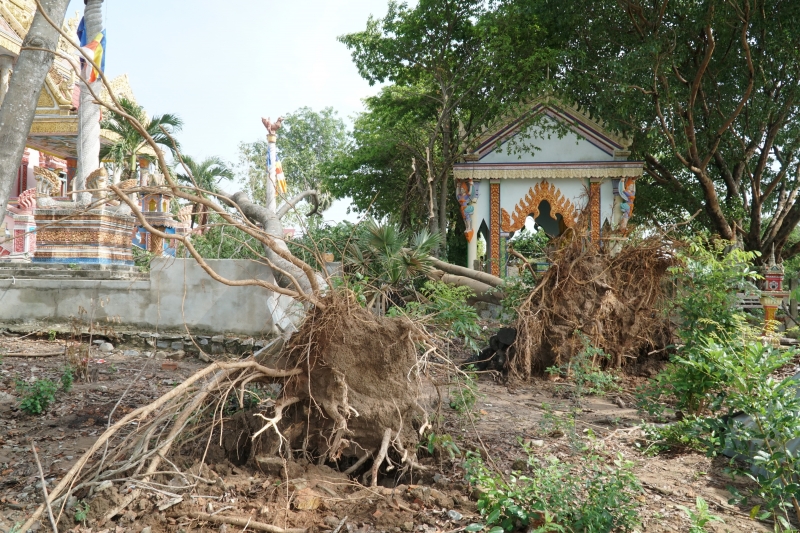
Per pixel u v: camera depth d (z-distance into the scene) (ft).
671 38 54.70
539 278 35.81
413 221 73.20
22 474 16.89
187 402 17.57
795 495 14.38
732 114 54.85
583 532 13.34
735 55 57.06
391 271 34.76
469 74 67.77
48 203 44.39
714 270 27.99
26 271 41.22
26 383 24.95
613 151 58.44
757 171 63.98
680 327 31.30
